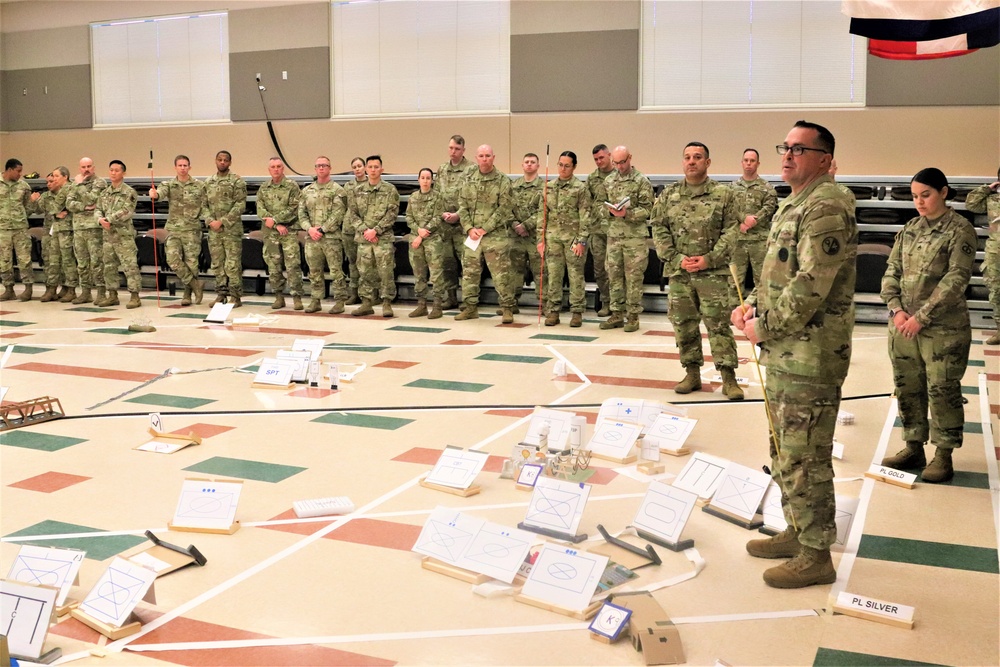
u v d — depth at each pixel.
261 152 14.62
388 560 3.73
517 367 7.93
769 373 3.54
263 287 13.85
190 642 3.03
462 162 11.06
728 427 5.87
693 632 3.11
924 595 3.43
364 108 13.97
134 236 12.37
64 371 7.86
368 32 13.80
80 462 5.17
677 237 6.56
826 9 11.62
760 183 9.84
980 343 9.31
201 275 14.34
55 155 16.16
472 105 13.38
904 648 3.00
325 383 7.29
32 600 2.96
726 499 4.29
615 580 3.48
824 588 3.50
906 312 4.88
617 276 10.02
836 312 3.41
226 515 4.07
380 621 3.18
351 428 5.89
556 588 3.32
